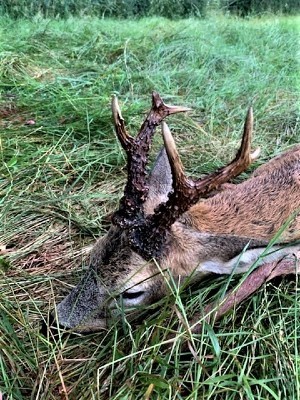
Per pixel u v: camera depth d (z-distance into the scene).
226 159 0.79
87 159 0.76
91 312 0.51
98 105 0.87
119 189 0.72
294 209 0.54
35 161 0.75
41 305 0.56
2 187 0.71
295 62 1.17
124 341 0.49
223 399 0.45
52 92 0.90
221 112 0.93
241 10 1.87
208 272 0.52
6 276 0.59
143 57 1.12
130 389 0.44
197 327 0.49
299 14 1.88
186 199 0.47
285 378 0.46
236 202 0.55
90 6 1.67
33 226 0.66
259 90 1.00
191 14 1.76
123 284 0.50
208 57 1.13
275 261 0.52
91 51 1.13
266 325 0.52
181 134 0.85
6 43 1.12
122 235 0.50
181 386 0.46
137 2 1.77
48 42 1.18
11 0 1.51
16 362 0.49
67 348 0.50
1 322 0.51
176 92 0.98
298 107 0.95
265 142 0.84
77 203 0.70
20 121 0.84
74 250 0.63
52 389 0.47
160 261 0.50
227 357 0.47
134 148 0.48
